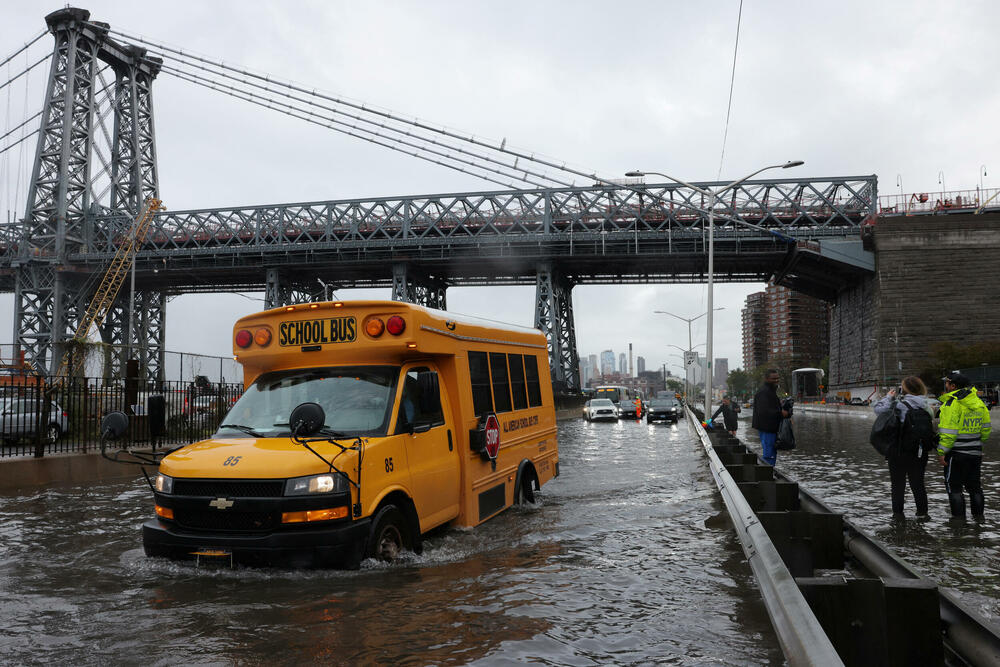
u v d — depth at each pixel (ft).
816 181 263.49
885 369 244.42
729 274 297.53
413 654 13.93
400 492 21.80
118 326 307.78
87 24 289.53
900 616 11.50
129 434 54.60
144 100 317.01
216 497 19.84
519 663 13.41
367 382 23.48
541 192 268.41
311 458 19.92
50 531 28.53
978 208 260.62
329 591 18.24
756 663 13.32
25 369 65.41
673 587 18.72
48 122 286.66
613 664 13.33
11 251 290.35
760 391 41.86
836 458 57.62
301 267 284.82
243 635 15.15
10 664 13.82
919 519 29.25
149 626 15.90
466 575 19.97
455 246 272.10
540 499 34.60
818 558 18.28
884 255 248.73
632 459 56.75
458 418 26.48
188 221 294.25
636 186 263.90
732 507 23.15
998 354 225.15
